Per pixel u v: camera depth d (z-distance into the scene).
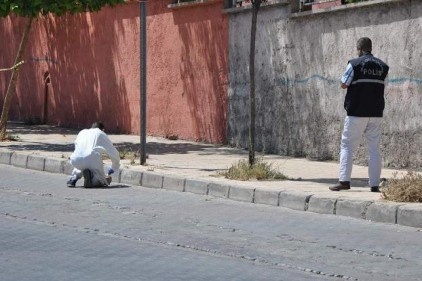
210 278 11.05
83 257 12.16
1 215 15.45
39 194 18.00
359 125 17.12
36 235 13.70
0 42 36.41
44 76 34.03
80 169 19.19
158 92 28.58
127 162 21.52
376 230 14.49
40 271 11.29
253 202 17.33
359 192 16.92
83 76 31.95
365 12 21.47
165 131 28.33
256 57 24.75
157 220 15.15
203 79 26.66
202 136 26.81
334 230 14.48
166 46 28.17
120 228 14.36
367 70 17.11
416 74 20.28
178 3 27.28
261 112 24.61
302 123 23.31
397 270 11.70
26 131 30.80
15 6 24.41
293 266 11.82
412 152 20.47
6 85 36.28
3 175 21.20
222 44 25.91
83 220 15.05
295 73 23.50
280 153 24.05
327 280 11.12
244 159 21.55
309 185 17.91
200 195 18.25
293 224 14.98
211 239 13.55
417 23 20.20
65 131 31.09
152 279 10.93
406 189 15.63
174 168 20.52
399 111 20.73
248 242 13.37
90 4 25.36
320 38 22.72
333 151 22.45
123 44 29.91
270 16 24.22
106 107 30.86
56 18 33.19
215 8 26.09
